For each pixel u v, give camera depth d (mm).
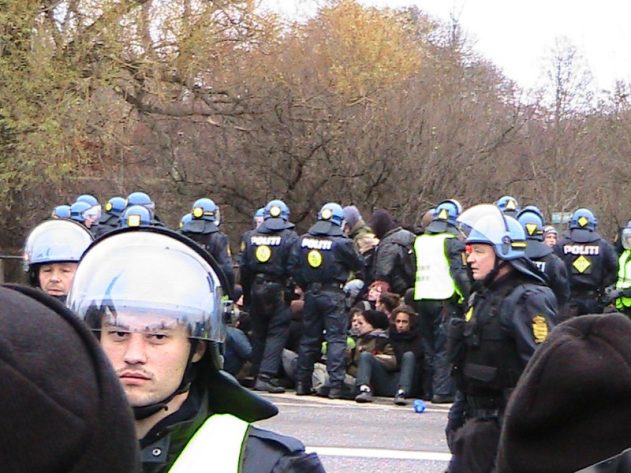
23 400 1478
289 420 10805
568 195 34375
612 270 14414
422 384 12164
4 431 1469
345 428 10453
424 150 27656
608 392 2359
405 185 27484
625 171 37000
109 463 1549
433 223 11664
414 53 30094
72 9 20172
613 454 2369
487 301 5602
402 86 28781
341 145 27266
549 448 2404
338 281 11938
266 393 12398
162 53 22578
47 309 1599
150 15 22219
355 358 12391
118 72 20578
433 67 32750
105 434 1546
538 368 2436
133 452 1603
